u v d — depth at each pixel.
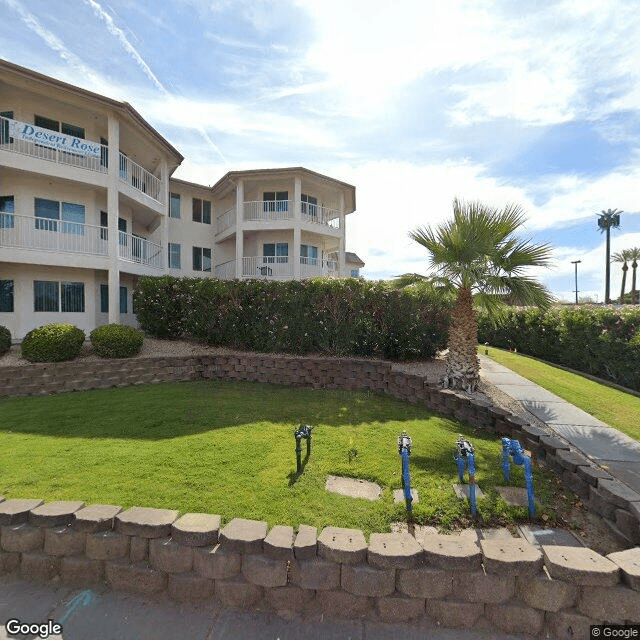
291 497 3.42
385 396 7.80
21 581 2.65
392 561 2.40
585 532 3.24
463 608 2.37
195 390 7.79
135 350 9.21
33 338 8.41
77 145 11.88
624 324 8.31
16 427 5.22
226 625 2.31
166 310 10.71
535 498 3.67
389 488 3.73
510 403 6.71
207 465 3.99
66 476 3.67
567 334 10.24
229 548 2.51
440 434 5.38
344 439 4.99
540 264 6.96
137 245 15.32
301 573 2.45
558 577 2.32
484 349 13.27
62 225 12.77
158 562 2.56
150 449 4.39
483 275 6.96
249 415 5.93
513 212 7.03
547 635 2.31
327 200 21.45
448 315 9.70
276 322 9.58
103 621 2.31
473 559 2.39
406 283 8.95
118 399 6.89
